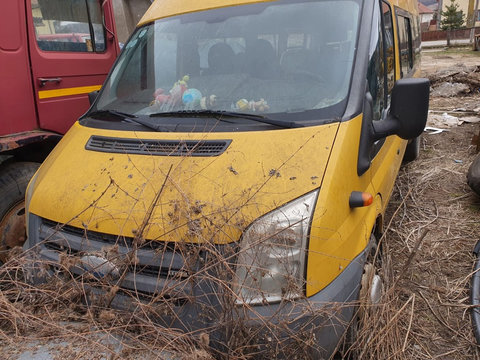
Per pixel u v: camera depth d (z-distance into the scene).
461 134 8.01
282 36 3.34
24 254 2.72
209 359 2.16
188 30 3.66
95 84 4.83
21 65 3.98
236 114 2.99
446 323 3.30
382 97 3.64
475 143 7.04
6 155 4.06
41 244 2.76
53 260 2.67
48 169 3.08
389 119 3.06
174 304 2.33
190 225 2.32
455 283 3.77
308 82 3.10
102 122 3.34
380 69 3.56
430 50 29.23
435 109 10.38
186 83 3.39
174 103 3.29
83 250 2.56
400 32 4.86
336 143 2.65
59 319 2.42
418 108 2.94
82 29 4.68
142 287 2.39
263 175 2.50
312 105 2.94
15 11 3.89
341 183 2.56
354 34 3.26
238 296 2.24
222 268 2.24
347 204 2.62
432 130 8.41
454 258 4.13
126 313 2.37
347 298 2.49
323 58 3.18
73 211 2.66
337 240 2.48
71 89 4.52
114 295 2.39
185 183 2.54
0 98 3.82
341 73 3.09
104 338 2.24
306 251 2.30
